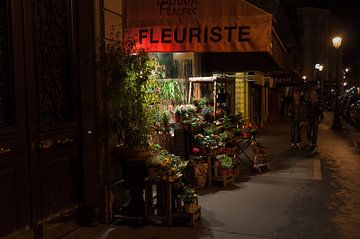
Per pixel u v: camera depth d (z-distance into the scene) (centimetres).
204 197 746
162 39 655
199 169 794
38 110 522
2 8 477
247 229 579
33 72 516
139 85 618
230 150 916
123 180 628
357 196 758
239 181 883
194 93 1198
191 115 937
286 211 662
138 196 620
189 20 642
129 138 610
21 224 495
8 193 475
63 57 580
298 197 750
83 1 593
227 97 1280
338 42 2159
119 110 618
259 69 1193
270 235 555
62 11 577
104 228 588
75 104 597
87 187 609
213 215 641
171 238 548
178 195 597
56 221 609
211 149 830
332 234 561
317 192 788
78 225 599
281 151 1364
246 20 614
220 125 1010
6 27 481
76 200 602
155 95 671
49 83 550
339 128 2216
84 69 600
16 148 485
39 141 522
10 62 481
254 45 611
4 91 479
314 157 1233
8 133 473
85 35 596
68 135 579
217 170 837
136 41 655
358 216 638
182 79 1151
